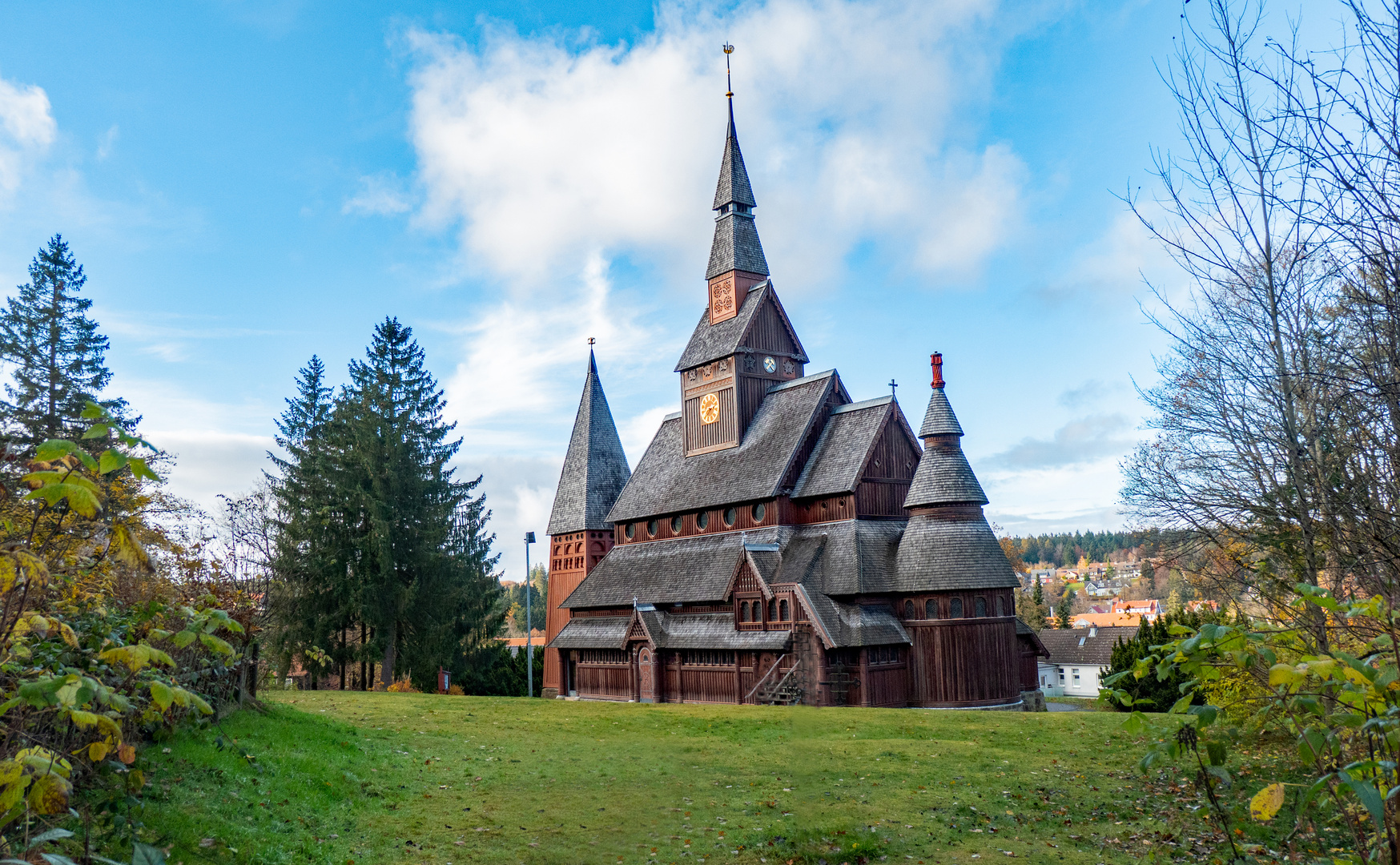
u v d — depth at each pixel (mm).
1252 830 15133
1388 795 5234
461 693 67625
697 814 16859
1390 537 7277
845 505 46719
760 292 57719
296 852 12695
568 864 13695
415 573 64500
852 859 14359
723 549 51188
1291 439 8281
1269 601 10227
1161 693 40594
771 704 42875
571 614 59000
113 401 57719
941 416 44625
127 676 9617
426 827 15102
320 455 68250
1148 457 17781
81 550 8055
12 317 59188
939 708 41344
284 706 23031
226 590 19078
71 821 9594
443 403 69938
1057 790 18938
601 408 74500
